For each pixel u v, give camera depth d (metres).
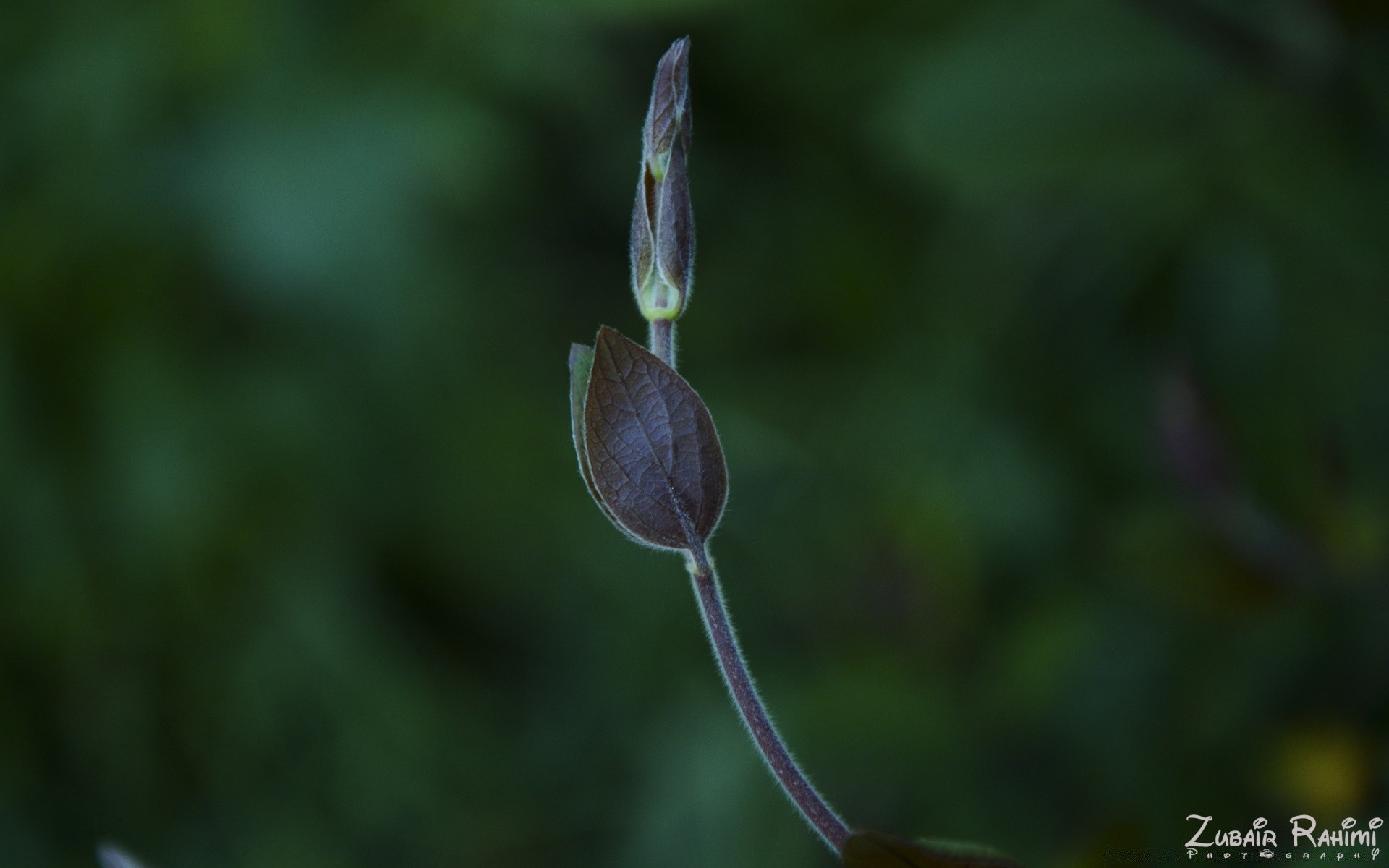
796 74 0.95
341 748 1.14
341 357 1.08
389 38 1.01
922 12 0.82
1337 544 0.60
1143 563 0.62
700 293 1.14
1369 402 0.70
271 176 0.97
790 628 1.06
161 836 1.15
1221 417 0.60
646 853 0.97
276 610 1.14
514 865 1.13
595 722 1.16
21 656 1.15
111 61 1.01
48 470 1.09
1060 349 0.94
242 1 0.99
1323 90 0.59
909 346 1.04
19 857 1.12
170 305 1.10
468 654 1.21
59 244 1.04
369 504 1.15
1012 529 0.92
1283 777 0.59
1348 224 0.59
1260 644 0.64
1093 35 0.61
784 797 0.93
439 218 1.07
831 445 1.08
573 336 1.19
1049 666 0.81
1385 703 0.60
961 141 0.62
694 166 1.10
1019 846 0.80
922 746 0.86
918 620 0.90
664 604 1.16
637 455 0.45
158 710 1.16
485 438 1.14
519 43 1.03
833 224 1.08
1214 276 0.78
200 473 1.07
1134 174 0.62
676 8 0.59
